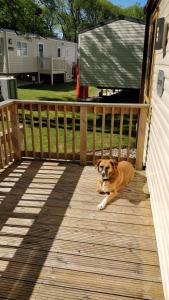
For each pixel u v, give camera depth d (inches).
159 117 117.6
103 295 76.0
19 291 77.3
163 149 101.1
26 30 513.0
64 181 147.5
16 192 134.8
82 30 492.7
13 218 112.9
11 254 91.7
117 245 96.7
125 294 76.3
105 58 495.8
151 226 108.5
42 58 771.4
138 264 87.7
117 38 476.4
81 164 170.1
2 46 640.4
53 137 262.5
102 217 114.2
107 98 540.1
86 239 99.8
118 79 500.7
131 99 538.0
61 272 84.0
